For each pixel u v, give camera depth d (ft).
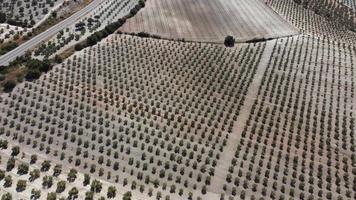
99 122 300.61
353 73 415.23
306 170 281.13
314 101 359.05
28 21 456.45
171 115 316.40
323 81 392.27
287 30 499.92
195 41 445.78
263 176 271.28
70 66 363.97
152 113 317.42
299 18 564.30
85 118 303.27
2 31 422.41
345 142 313.73
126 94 336.29
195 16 506.48
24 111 301.84
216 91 353.92
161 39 440.45
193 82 362.94
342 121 338.34
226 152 287.07
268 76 386.32
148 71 371.35
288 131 316.60
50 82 338.34
